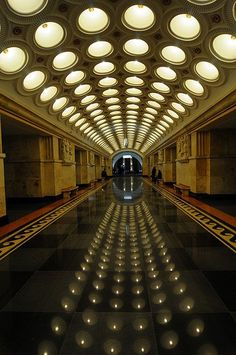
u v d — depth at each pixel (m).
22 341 2.59
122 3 6.58
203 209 9.95
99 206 11.45
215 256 4.81
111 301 3.31
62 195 15.16
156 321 2.87
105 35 8.02
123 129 31.03
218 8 6.08
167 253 5.02
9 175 13.72
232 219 7.99
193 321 2.86
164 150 24.59
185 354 2.38
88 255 5.02
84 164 23.94
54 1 6.16
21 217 9.04
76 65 9.56
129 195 15.89
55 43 7.78
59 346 2.51
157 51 8.95
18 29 6.55
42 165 13.79
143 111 18.69
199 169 13.36
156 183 27.61
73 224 7.77
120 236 6.32
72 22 7.11
